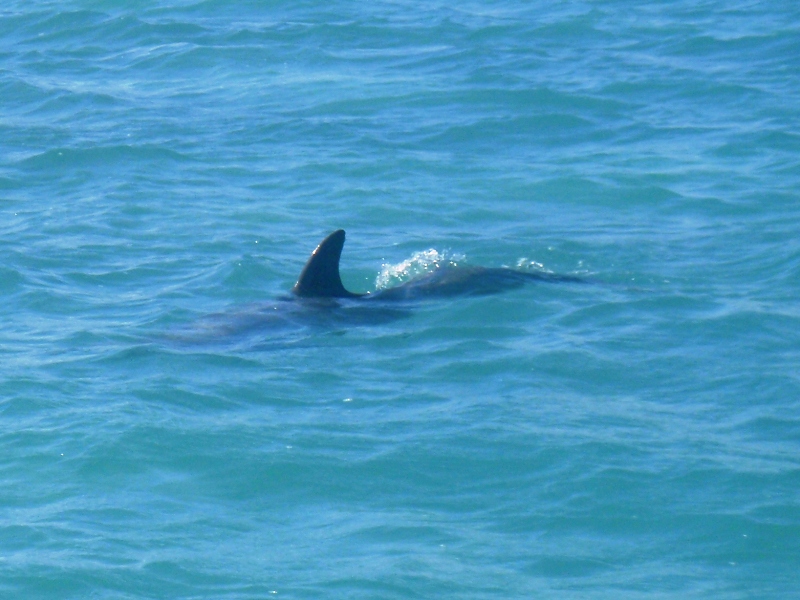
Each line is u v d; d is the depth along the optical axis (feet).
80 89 324.19
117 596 102.83
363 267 200.44
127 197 236.22
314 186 242.78
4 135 282.36
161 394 144.87
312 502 121.19
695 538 114.62
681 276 192.75
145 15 403.95
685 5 398.83
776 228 213.05
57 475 124.16
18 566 106.73
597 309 177.78
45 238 212.64
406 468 127.75
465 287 187.01
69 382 148.56
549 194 237.25
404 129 281.13
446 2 422.82
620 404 144.77
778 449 131.75
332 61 343.46
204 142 273.13
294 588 104.63
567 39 363.56
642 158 256.52
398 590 104.63
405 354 162.09
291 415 140.97
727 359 158.30
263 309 179.52
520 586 106.11
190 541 112.57
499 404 144.36
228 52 355.56
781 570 109.50
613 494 122.01
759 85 306.76
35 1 429.79
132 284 191.52
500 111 292.61
